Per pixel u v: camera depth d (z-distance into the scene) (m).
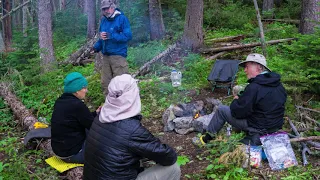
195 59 8.11
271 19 13.27
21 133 5.37
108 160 2.65
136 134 2.64
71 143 3.82
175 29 11.77
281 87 4.04
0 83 7.34
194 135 4.87
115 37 5.59
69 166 3.85
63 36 15.81
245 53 8.95
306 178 3.61
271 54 8.15
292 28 10.62
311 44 5.81
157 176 2.99
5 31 14.55
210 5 13.87
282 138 3.94
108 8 5.52
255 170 3.81
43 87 7.36
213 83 6.41
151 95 6.40
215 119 4.34
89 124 3.78
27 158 4.46
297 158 4.01
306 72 5.41
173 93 6.44
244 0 16.66
